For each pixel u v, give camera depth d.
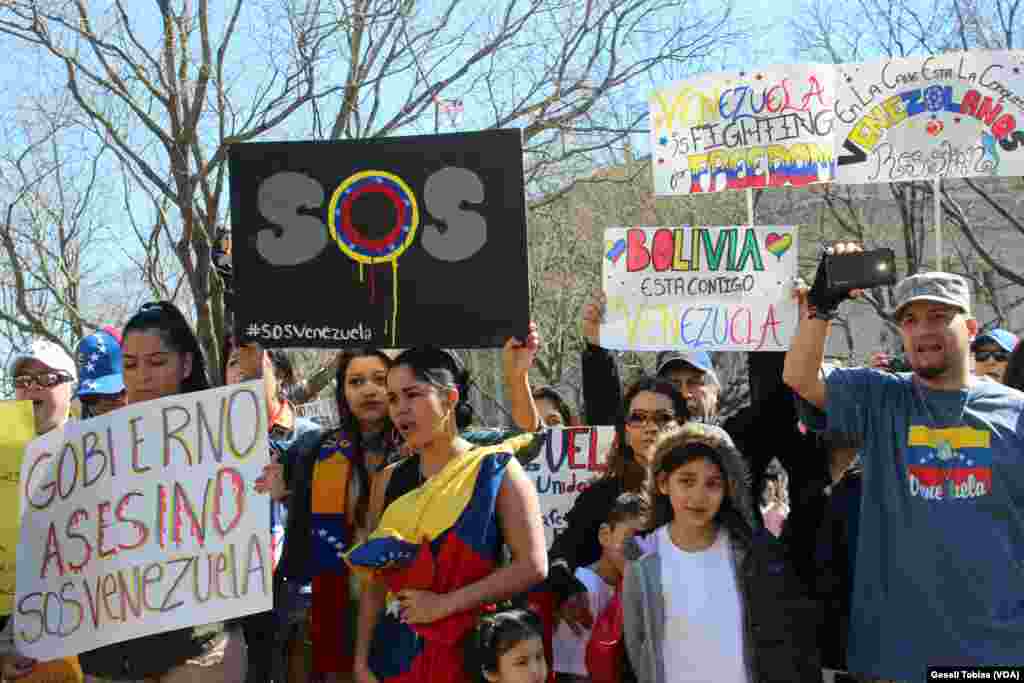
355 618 4.71
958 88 6.20
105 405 4.89
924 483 4.14
